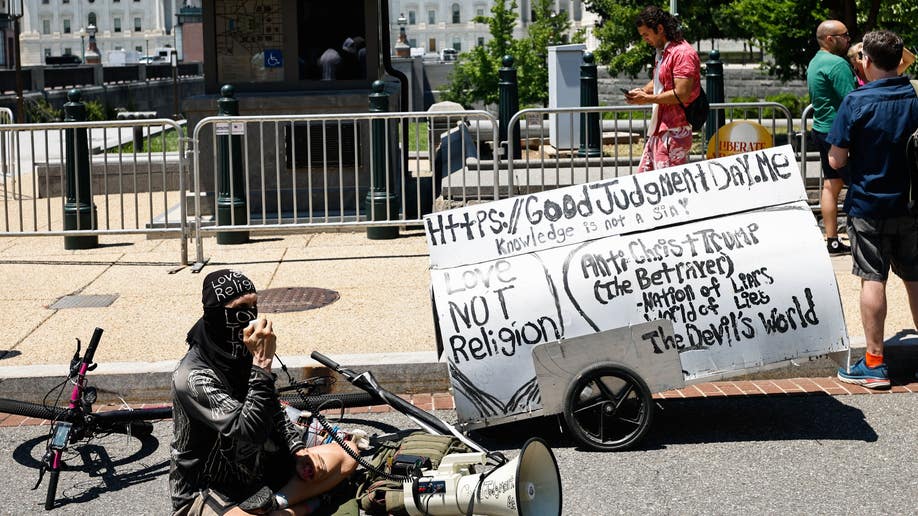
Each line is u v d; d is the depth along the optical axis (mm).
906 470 5383
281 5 11766
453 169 12070
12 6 28172
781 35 13258
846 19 12930
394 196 10852
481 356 5738
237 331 4184
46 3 127250
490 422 5750
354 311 8094
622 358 5691
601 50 23609
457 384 5734
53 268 9797
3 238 11367
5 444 6020
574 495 5176
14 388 6574
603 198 5992
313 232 11234
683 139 8266
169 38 128250
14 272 9656
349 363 6664
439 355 6199
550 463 4496
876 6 12930
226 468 4273
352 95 11625
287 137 11570
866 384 6598
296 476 4504
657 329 5699
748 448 5723
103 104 41562
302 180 11633
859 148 6398
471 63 33031
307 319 7898
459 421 5750
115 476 5559
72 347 7305
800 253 5871
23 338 7555
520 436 6016
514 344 5738
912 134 6254
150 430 5918
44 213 13422
